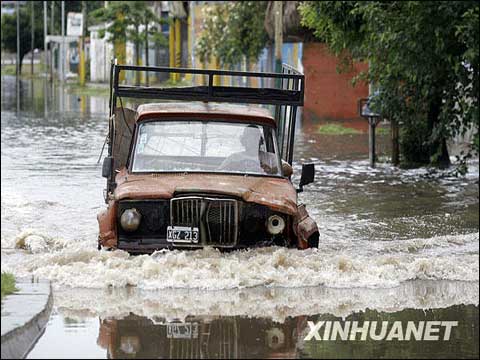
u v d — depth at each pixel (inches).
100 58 6609.3
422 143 1872.5
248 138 1019.9
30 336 689.6
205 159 1005.2
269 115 1039.0
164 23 5324.8
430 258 970.7
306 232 940.0
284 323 755.4
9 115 3235.7
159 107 1051.9
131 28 5689.0
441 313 793.6
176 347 687.7
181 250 913.5
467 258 1004.6
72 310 777.6
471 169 1833.2
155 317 763.4
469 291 870.4
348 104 2970.0
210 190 913.5
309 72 2955.2
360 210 1347.2
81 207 1330.0
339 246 1076.5
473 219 1275.8
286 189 966.4
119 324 742.5
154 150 1005.8
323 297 839.1
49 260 910.4
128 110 1103.0
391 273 912.9
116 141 1101.1
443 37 1610.5
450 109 1696.6
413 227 1214.9
